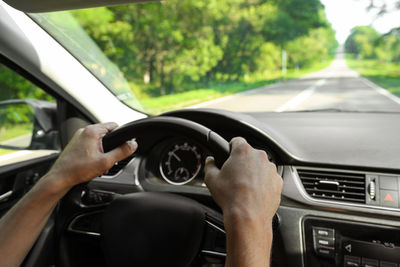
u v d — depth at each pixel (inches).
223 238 42.8
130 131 29.7
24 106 100.9
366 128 63.1
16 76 171.0
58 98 72.2
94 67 74.0
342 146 55.1
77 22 73.7
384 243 45.1
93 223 52.2
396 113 70.7
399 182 46.9
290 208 49.3
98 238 51.3
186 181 56.1
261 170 16.6
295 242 47.8
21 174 72.5
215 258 42.9
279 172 51.9
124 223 38.4
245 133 55.9
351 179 49.2
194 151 56.2
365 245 45.5
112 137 28.5
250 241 14.3
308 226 47.9
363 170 48.8
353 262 45.7
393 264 44.3
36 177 77.6
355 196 47.9
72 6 63.3
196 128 29.4
